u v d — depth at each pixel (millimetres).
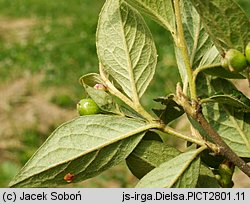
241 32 119
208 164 137
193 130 130
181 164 123
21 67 934
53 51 1020
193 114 123
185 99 124
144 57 135
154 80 774
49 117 726
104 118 129
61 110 749
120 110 134
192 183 122
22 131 681
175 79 782
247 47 119
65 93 806
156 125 128
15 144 646
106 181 537
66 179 128
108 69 136
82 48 1028
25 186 127
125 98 134
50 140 128
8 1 1464
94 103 134
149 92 742
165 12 129
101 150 128
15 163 602
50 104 764
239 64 120
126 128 128
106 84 137
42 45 1073
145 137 133
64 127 128
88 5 1386
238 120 141
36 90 825
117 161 128
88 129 129
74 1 1417
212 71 133
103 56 137
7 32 1209
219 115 143
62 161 127
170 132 128
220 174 133
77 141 128
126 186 531
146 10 130
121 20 136
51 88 833
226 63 121
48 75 889
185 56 124
